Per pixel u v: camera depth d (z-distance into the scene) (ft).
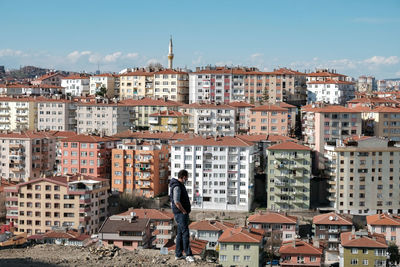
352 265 499.92
